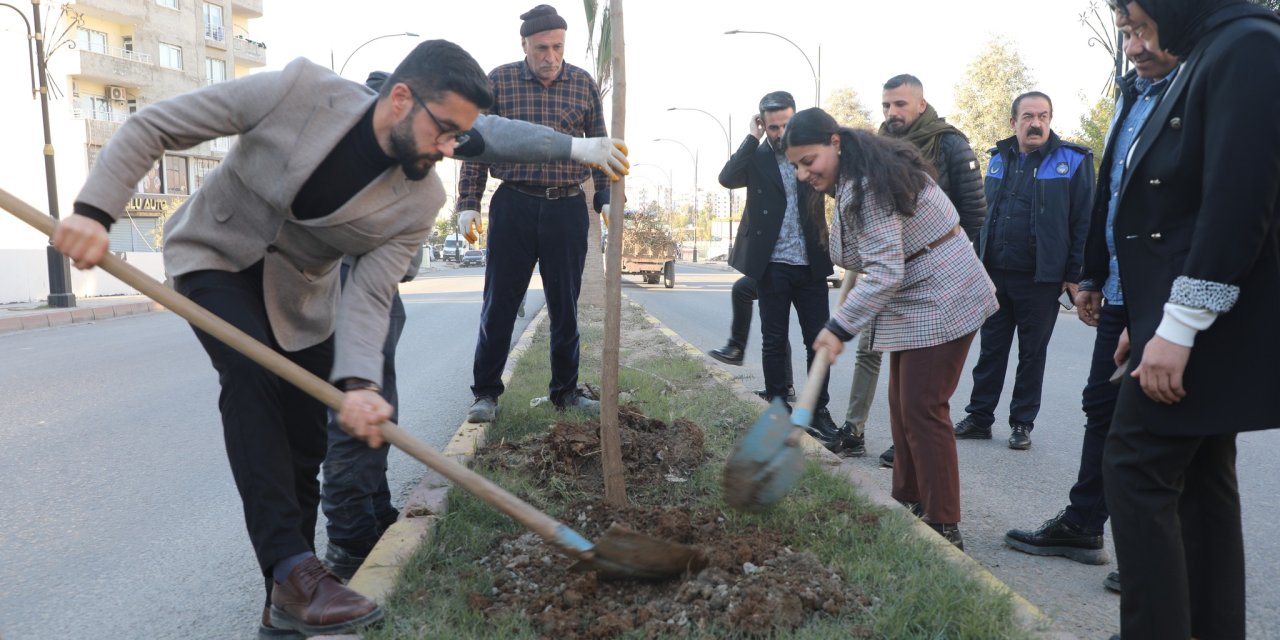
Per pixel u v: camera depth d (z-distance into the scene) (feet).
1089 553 12.37
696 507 12.19
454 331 44.32
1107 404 12.06
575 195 17.25
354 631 8.56
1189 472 8.47
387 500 12.53
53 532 13.88
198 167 142.00
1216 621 8.39
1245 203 7.09
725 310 58.95
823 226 18.43
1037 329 18.40
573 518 11.81
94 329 51.70
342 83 8.46
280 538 8.48
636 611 9.05
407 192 8.62
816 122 11.94
